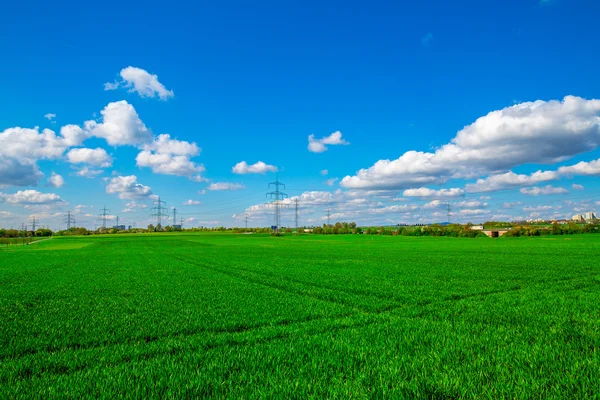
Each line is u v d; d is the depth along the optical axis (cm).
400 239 11269
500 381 628
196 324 1170
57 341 975
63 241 12444
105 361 813
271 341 959
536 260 3731
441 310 1361
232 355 827
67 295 1881
